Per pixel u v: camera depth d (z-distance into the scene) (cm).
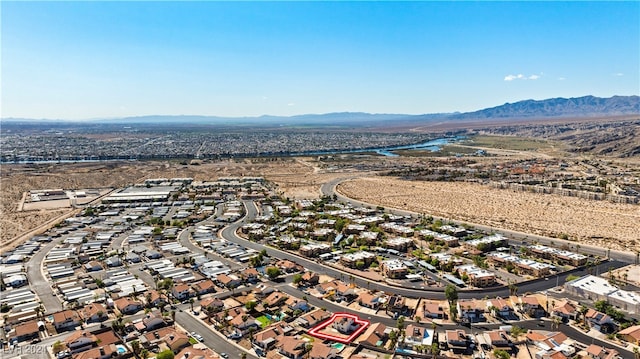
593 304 16338
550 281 18788
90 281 18975
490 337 13500
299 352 12888
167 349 13025
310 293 17650
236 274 19650
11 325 14950
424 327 14712
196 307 16400
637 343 13362
